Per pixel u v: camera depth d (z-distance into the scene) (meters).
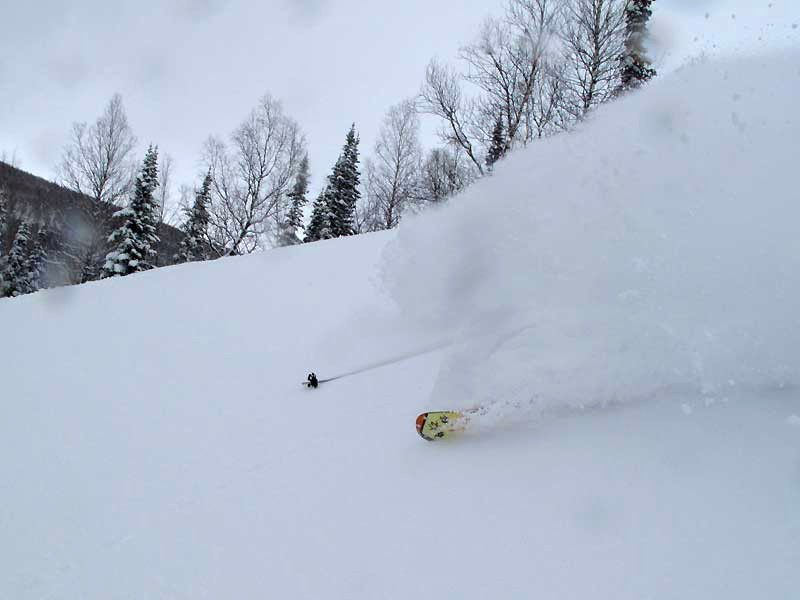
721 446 1.99
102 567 2.16
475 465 2.27
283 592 1.82
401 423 2.86
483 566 1.72
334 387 3.49
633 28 13.70
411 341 3.90
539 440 2.32
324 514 2.22
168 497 2.59
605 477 1.97
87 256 24.72
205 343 4.79
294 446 2.88
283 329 4.80
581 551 1.68
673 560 1.56
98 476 2.88
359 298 5.10
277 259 7.78
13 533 2.47
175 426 3.34
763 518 1.63
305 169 24.84
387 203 24.14
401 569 1.80
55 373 4.56
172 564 2.10
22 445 3.34
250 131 23.72
